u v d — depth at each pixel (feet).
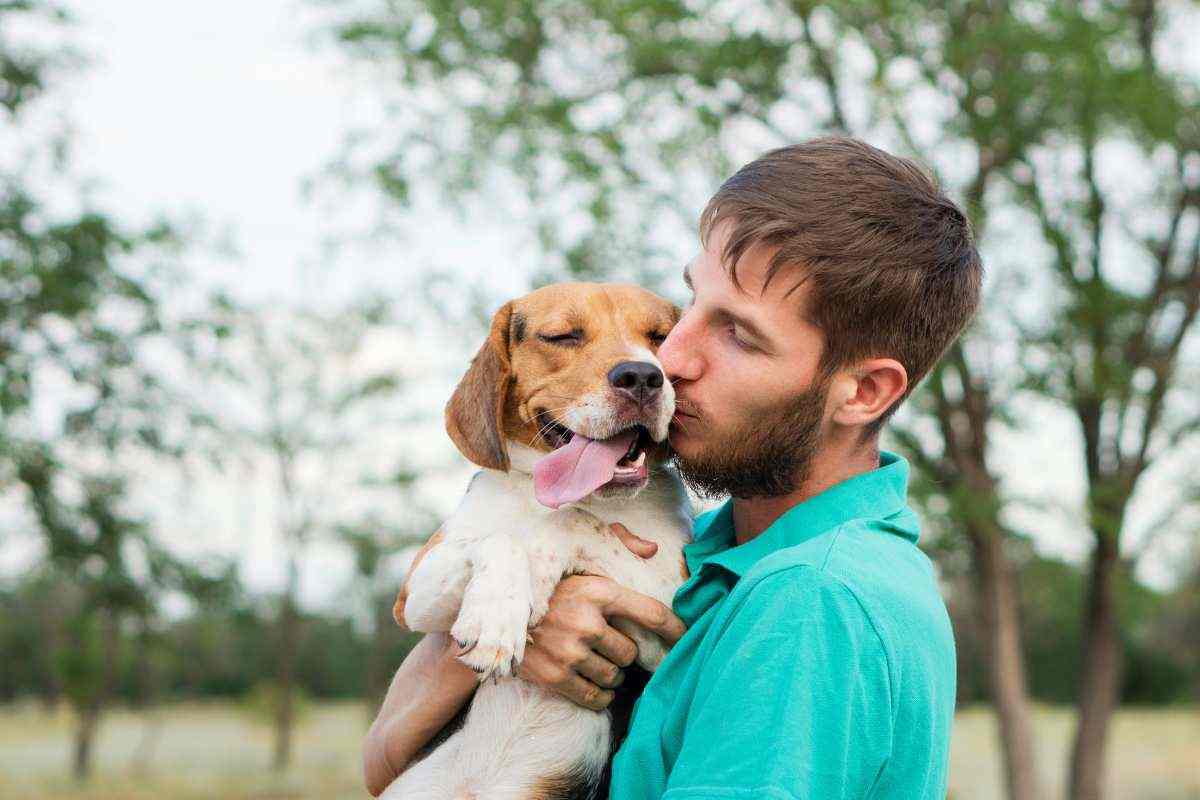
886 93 37.83
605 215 40.06
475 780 8.37
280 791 66.80
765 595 5.94
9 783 69.26
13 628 142.00
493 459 9.59
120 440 46.09
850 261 6.50
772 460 6.85
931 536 39.83
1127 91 37.68
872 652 5.69
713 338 6.90
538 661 7.88
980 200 39.83
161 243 46.65
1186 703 138.82
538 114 41.16
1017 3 39.40
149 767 80.33
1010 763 41.52
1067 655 124.36
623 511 9.04
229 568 55.06
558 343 9.62
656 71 41.68
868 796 5.68
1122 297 41.42
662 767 6.38
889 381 6.75
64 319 44.11
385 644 113.70
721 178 41.06
